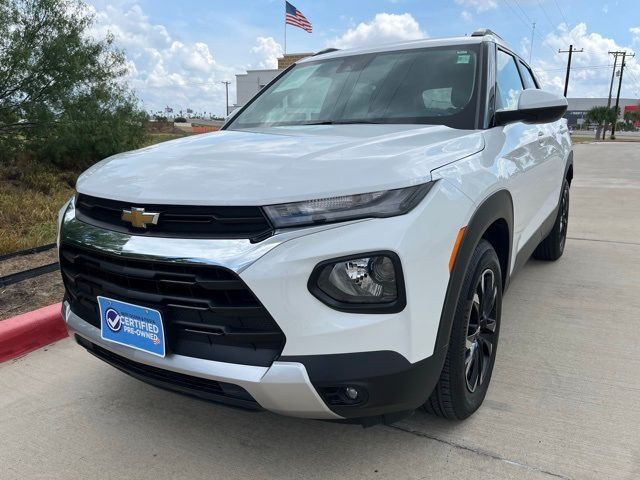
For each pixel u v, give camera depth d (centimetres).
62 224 230
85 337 220
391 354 176
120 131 911
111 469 215
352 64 338
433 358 189
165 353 189
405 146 212
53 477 211
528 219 324
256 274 170
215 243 177
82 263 214
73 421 250
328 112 306
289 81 355
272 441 231
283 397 175
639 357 303
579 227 672
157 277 186
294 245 171
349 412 180
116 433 240
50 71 807
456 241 195
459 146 228
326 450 223
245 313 175
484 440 227
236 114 344
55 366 306
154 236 188
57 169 861
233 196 179
